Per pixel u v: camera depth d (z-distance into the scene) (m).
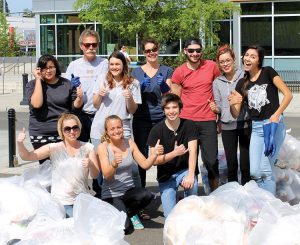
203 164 5.21
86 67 4.96
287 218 3.15
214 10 15.40
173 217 3.39
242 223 3.26
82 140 4.91
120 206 4.32
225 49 4.73
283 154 4.79
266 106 4.32
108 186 4.41
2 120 12.50
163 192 4.52
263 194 3.53
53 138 4.56
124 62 4.69
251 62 4.33
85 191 4.34
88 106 4.92
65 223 3.33
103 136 4.41
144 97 4.95
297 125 11.05
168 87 5.00
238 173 5.13
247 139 4.79
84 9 16.55
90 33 4.94
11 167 7.05
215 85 4.82
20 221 3.60
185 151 4.38
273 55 18.72
